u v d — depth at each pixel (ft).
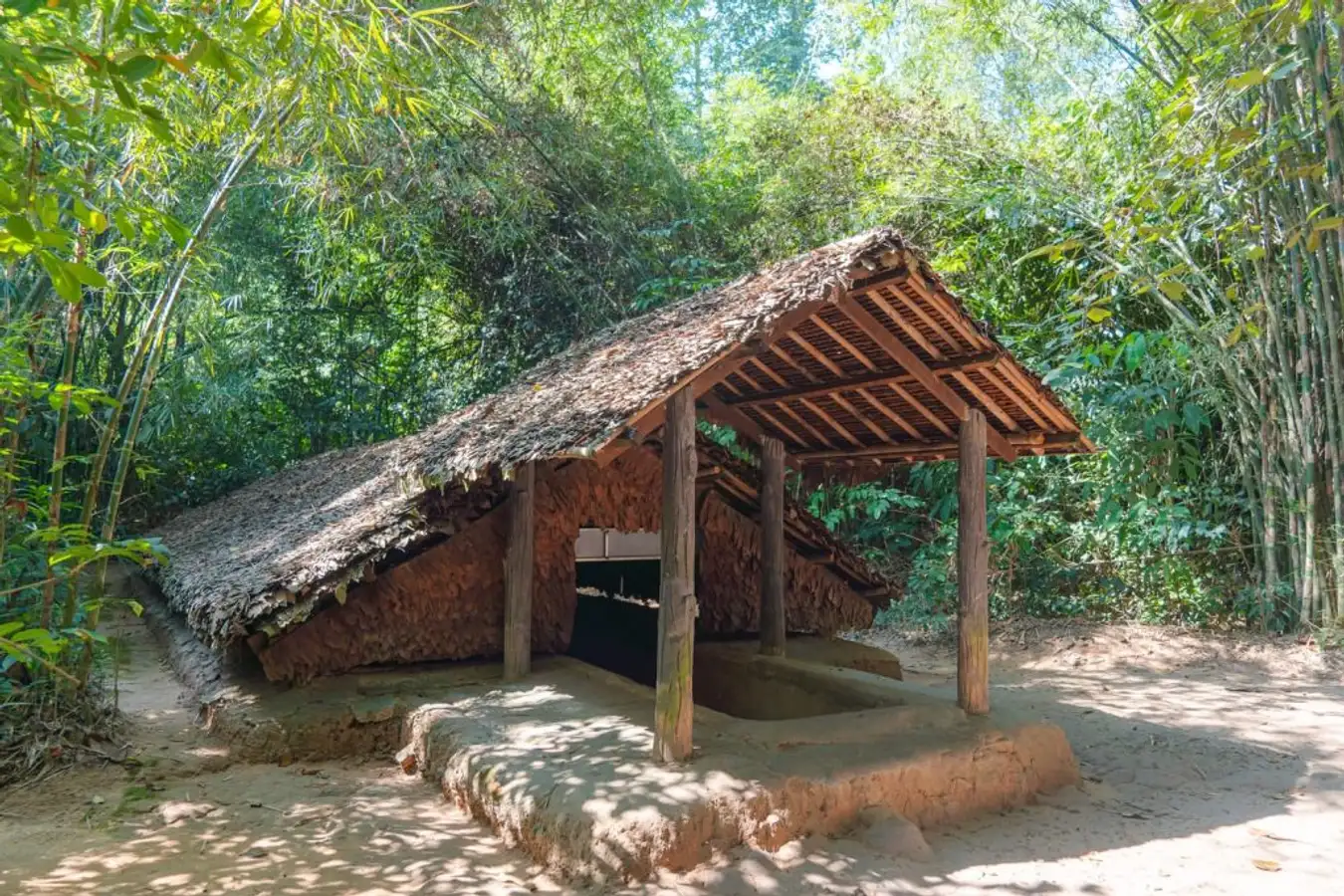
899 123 32.45
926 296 12.98
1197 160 13.08
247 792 13.76
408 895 10.19
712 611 21.12
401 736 15.87
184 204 26.71
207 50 7.20
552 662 18.60
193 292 23.08
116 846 11.59
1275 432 25.12
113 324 30.25
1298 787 14.17
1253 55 14.78
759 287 14.11
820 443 18.80
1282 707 19.39
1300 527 24.59
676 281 32.40
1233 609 26.45
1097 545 28.04
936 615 29.30
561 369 17.35
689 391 12.47
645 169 35.81
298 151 23.73
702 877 10.23
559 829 10.93
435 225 34.09
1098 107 27.53
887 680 16.85
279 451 37.50
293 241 34.24
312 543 18.22
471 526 18.47
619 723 14.15
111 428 16.08
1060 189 27.25
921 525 32.73
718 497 21.16
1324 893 10.12
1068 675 23.47
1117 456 26.55
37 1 6.43
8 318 15.75
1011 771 13.42
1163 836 11.98
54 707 15.02
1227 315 25.18
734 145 40.96
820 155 34.63
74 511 28.45
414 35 24.00
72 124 7.15
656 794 11.04
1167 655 24.54
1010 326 29.43
